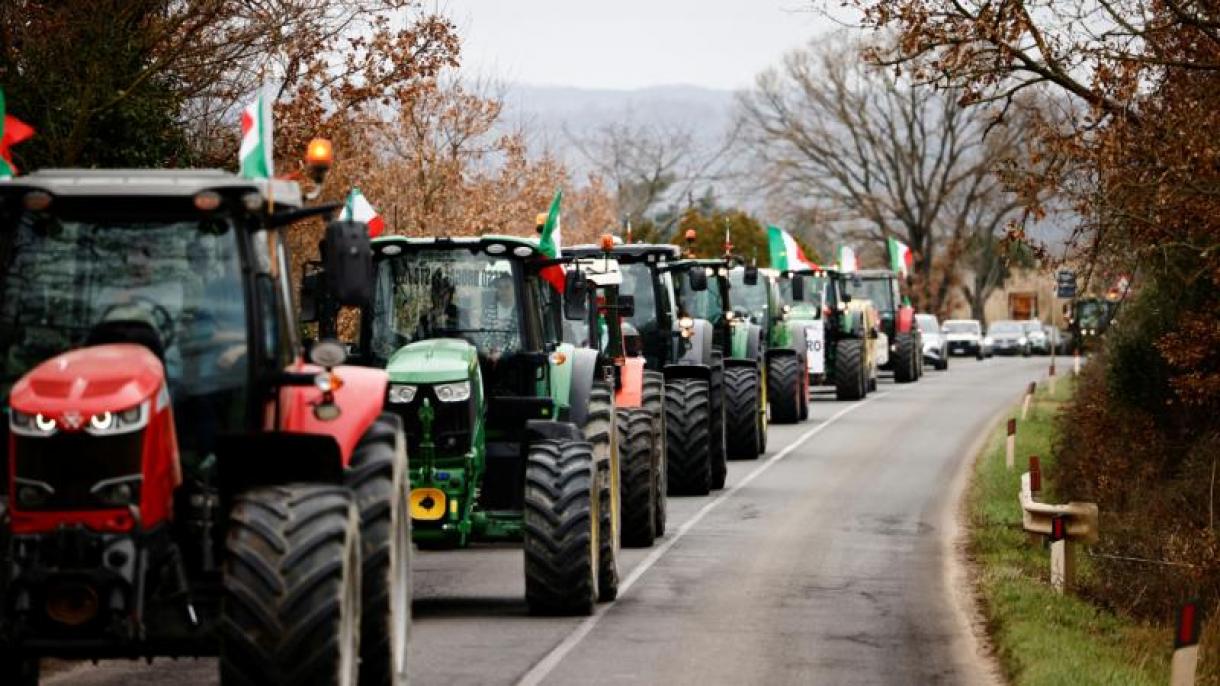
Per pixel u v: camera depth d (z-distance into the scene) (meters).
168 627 23.38
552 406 39.75
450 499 38.09
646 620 38.94
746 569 47.88
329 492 23.52
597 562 39.84
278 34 55.62
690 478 65.88
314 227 70.69
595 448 40.66
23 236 24.86
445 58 60.38
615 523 42.59
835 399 124.69
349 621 23.50
